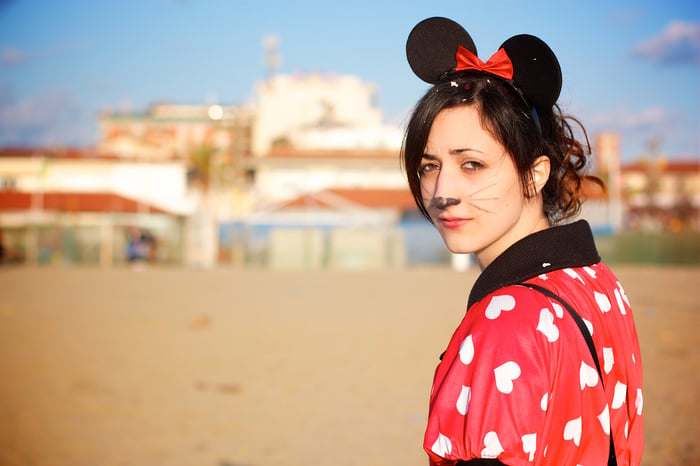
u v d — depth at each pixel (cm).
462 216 139
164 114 8238
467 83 142
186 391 872
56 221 4928
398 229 4272
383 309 1748
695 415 728
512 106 138
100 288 2355
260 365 1035
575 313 130
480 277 142
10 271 3359
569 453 124
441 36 151
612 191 5375
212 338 1284
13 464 589
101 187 6094
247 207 6331
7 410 774
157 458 616
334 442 666
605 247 4362
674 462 579
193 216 4616
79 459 608
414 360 1076
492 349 123
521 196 141
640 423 149
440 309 1750
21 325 1432
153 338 1278
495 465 119
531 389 120
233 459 616
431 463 129
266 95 8550
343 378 948
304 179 6216
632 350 146
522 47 142
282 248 4231
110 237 4403
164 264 4503
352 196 5281
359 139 6912
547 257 138
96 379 934
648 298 1988
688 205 6134
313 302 1923
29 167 6109
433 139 142
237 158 5903
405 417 757
